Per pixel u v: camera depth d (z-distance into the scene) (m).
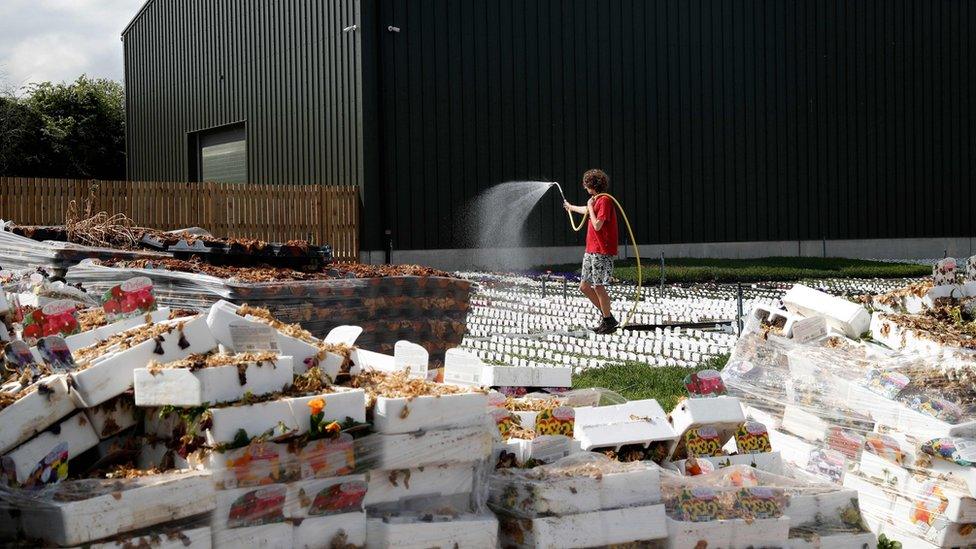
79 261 8.94
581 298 18.38
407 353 5.52
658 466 5.10
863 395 6.01
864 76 29.66
